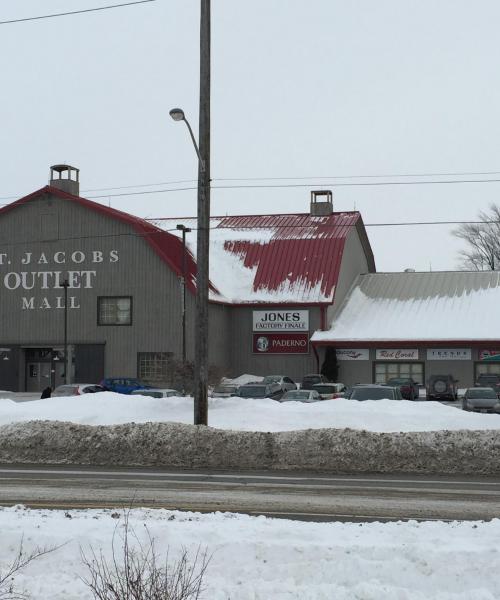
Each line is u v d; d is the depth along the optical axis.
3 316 56.56
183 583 6.86
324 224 63.53
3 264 56.84
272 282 58.25
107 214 54.84
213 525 9.94
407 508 12.79
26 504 13.07
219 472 18.52
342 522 11.43
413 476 17.84
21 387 55.94
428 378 52.28
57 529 9.41
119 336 54.25
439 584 7.50
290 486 15.63
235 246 62.56
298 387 50.00
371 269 71.94
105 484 15.91
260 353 56.84
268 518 11.18
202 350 22.88
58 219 56.03
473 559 7.98
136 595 6.54
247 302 56.84
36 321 55.88
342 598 7.09
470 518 11.88
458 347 53.59
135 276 54.28
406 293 60.53
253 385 40.41
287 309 56.66
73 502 13.34
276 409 27.09
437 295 59.38
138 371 53.75
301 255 59.97
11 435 21.89
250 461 19.89
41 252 56.19
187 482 16.30
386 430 24.72
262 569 7.95
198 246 23.11
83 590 7.36
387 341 53.84
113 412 28.53
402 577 7.64
